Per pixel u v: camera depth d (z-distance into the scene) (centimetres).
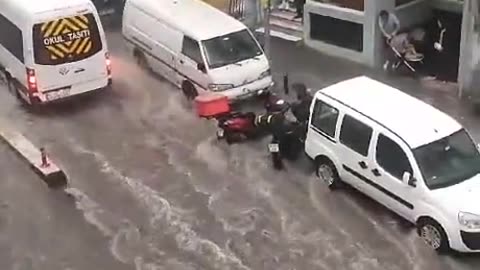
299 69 2028
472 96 1812
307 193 1548
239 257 1377
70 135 1803
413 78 1961
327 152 1533
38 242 1441
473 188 1352
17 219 1509
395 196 1406
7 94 2009
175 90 1989
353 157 1473
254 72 1848
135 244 1424
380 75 1983
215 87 1822
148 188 1588
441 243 1345
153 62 2041
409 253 1362
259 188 1571
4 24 1934
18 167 1683
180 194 1562
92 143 1766
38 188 1603
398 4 2009
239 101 1867
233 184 1588
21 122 1864
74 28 1844
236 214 1492
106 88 1969
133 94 1977
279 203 1520
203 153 1706
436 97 1859
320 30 2105
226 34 1869
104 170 1658
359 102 1491
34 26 1806
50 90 1862
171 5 2014
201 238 1431
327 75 1991
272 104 1753
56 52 1838
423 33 2028
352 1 2011
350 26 2038
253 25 2236
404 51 1981
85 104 1942
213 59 1836
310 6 2095
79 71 1873
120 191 1582
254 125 1738
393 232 1420
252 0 2236
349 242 1400
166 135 1786
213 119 1822
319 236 1420
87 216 1508
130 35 2117
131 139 1775
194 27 1886
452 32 2016
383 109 1463
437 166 1375
